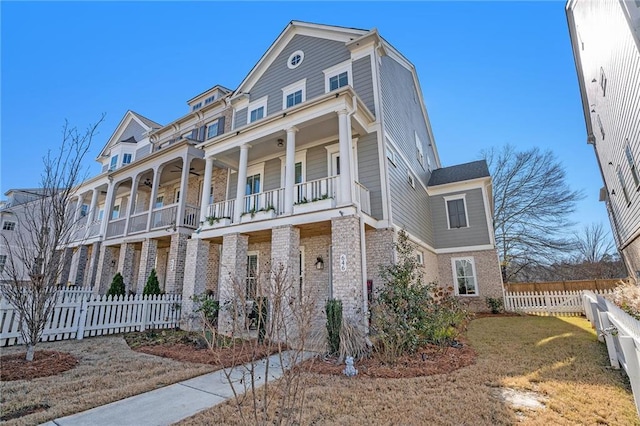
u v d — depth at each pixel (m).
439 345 6.61
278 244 8.55
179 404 3.85
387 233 8.86
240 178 9.93
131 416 3.49
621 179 10.85
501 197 24.84
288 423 2.94
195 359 6.05
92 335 8.69
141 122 19.94
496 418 3.33
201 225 10.76
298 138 10.42
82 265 16.12
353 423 3.24
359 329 6.49
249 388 4.35
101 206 20.05
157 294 10.79
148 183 16.75
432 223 15.39
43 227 6.58
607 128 11.30
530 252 23.30
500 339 7.56
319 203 8.21
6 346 7.21
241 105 14.07
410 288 6.79
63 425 3.28
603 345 6.45
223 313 8.81
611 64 8.95
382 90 10.69
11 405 3.80
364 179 9.60
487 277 13.89
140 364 5.74
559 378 4.59
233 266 9.37
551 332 8.24
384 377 4.80
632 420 3.26
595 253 28.39
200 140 15.07
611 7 8.09
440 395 4.00
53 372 5.21
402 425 3.20
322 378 4.76
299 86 12.26
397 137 11.63
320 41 12.10
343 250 7.55
